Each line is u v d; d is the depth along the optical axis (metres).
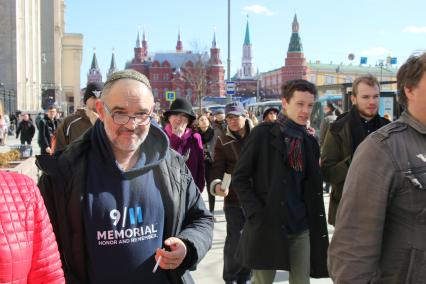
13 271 1.80
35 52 45.22
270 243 3.58
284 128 3.73
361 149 2.25
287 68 116.50
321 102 16.84
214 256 6.49
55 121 14.55
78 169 2.32
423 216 2.08
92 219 2.28
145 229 2.37
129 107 2.31
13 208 1.84
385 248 2.20
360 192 2.18
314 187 3.70
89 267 2.29
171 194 2.48
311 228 3.69
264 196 3.71
